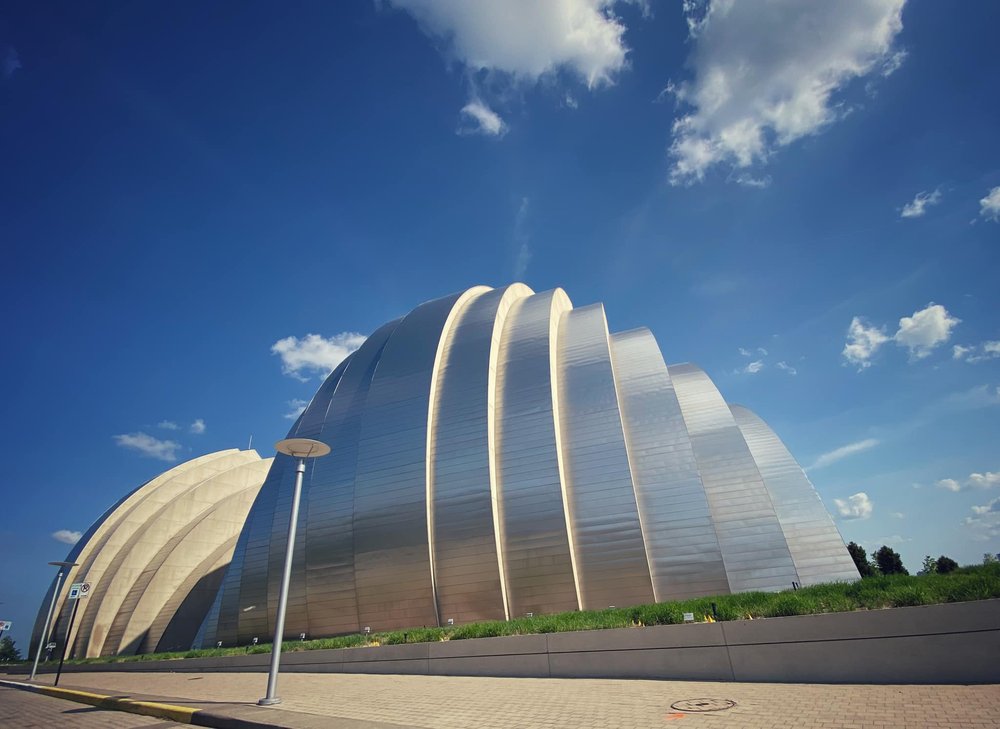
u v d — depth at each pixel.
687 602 18.41
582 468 29.16
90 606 47.75
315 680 18.66
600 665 14.48
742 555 27.30
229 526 49.78
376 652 19.30
